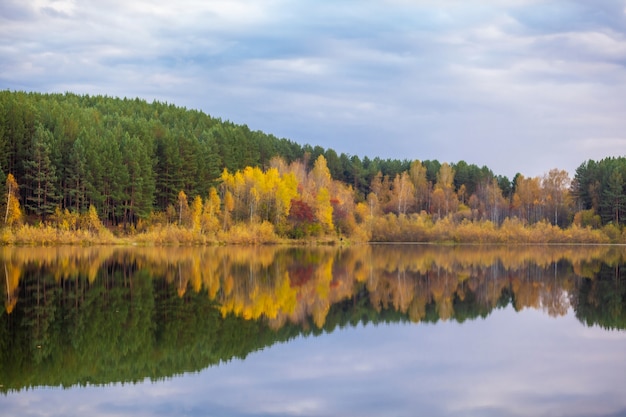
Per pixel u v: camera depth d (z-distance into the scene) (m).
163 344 25.83
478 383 20.78
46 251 75.88
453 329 30.09
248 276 52.28
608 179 151.50
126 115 161.00
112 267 56.91
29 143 100.75
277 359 23.73
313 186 137.38
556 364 23.28
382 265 67.31
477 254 91.50
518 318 33.41
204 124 167.25
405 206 163.75
